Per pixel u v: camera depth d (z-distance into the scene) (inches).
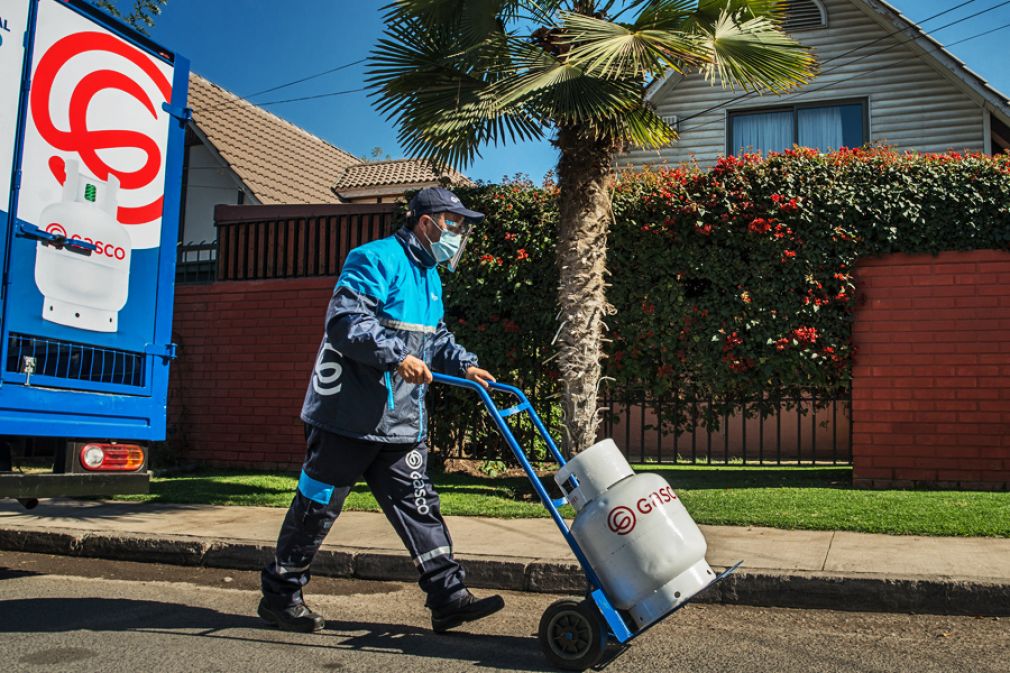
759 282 326.3
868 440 316.8
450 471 373.7
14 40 177.2
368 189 713.6
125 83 203.2
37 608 170.2
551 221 351.3
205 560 219.3
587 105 288.4
